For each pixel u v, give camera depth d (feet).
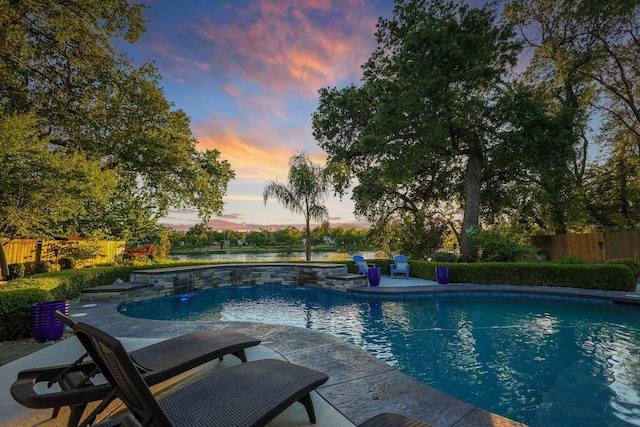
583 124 55.98
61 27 36.63
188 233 112.68
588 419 10.06
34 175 27.81
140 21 46.57
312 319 25.21
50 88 44.27
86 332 5.67
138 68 50.78
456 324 22.36
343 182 66.18
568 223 61.26
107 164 49.37
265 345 13.74
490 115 47.39
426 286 34.99
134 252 67.51
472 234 46.50
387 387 9.55
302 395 6.62
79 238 55.01
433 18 51.75
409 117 48.26
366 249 95.91
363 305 29.99
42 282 22.06
